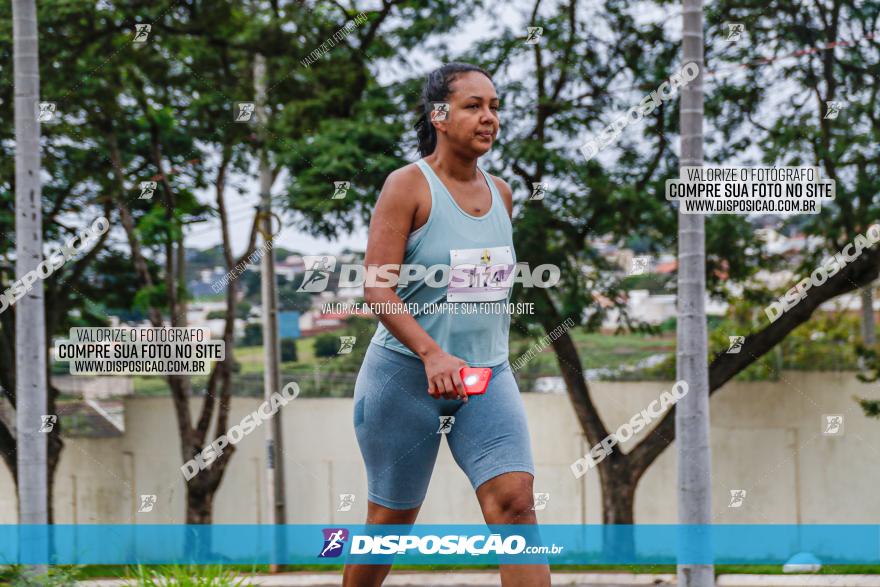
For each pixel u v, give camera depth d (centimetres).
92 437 888
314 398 852
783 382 827
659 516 835
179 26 728
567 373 793
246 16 730
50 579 405
